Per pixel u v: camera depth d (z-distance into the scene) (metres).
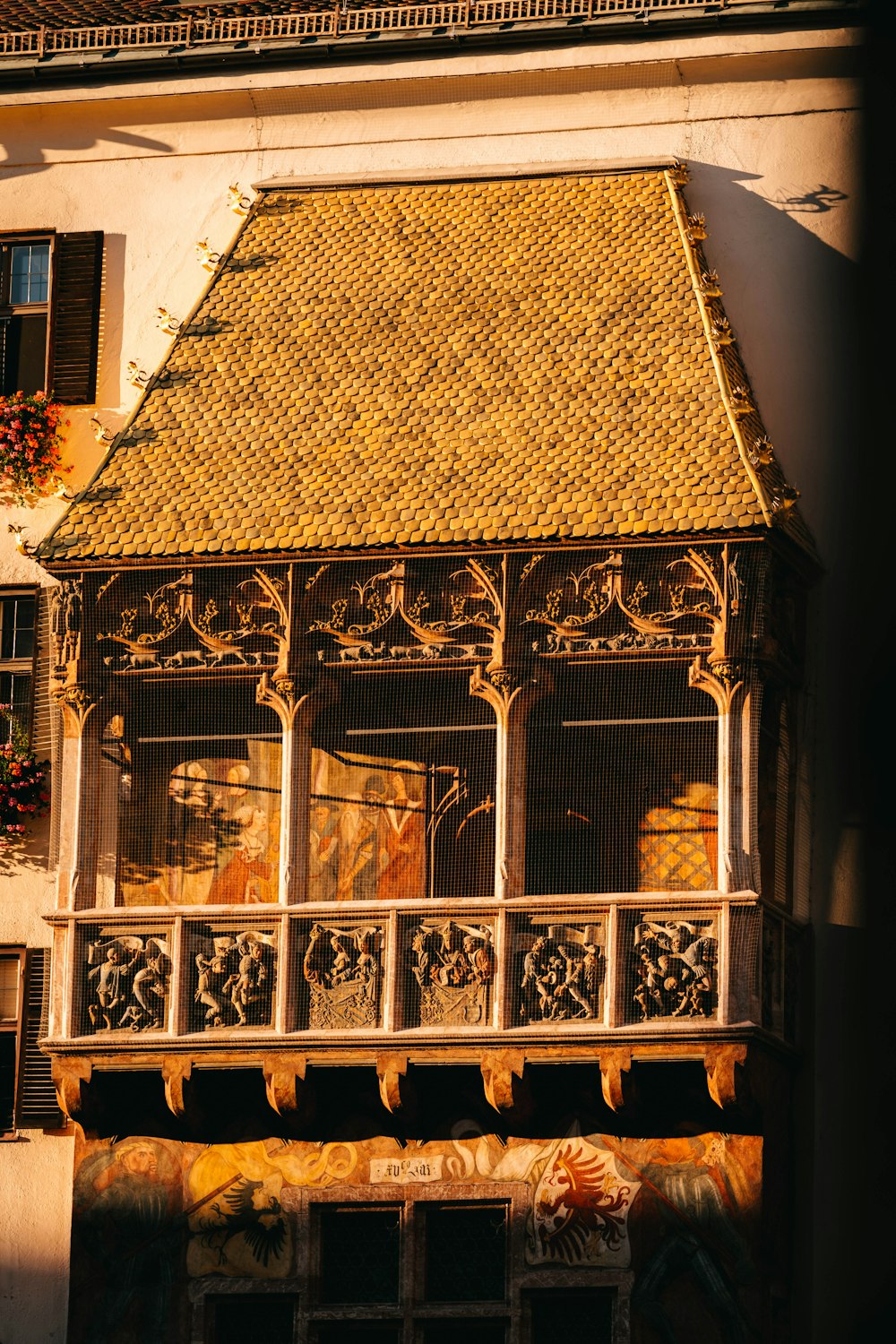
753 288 35.41
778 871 32.72
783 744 33.12
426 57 36.97
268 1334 32.50
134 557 33.25
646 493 32.53
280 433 34.31
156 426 34.72
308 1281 32.31
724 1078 31.11
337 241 36.31
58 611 33.62
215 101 37.50
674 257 35.12
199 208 37.38
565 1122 32.22
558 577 32.56
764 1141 31.72
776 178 35.81
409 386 34.50
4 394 37.28
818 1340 31.92
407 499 33.09
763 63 36.16
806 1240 32.22
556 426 33.62
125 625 33.44
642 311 34.66
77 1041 32.50
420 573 32.78
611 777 32.84
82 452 36.69
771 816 32.56
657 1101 32.00
